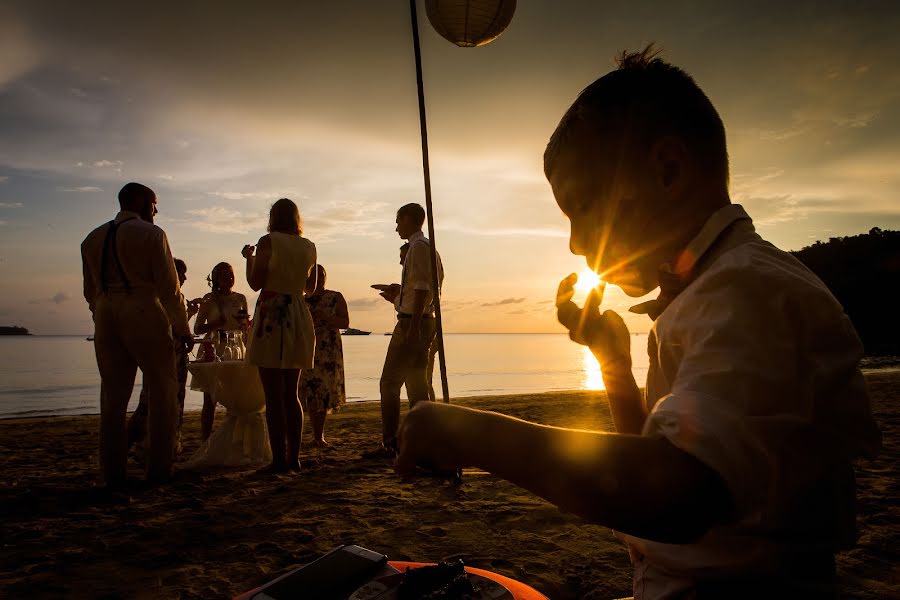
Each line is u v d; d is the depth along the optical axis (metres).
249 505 3.78
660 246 0.73
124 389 4.36
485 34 3.25
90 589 2.50
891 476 4.23
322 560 1.42
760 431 0.53
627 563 2.71
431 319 5.13
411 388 5.23
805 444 0.58
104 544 3.05
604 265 0.76
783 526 0.61
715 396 0.54
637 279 0.76
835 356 0.58
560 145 0.77
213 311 5.96
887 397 9.33
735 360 0.55
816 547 0.63
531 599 1.33
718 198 0.73
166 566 2.75
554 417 8.16
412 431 0.67
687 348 0.61
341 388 6.28
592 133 0.74
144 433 5.23
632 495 0.52
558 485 0.56
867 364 23.17
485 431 0.62
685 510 0.50
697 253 0.70
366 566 1.38
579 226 0.78
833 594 0.67
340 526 3.30
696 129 0.72
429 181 3.70
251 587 2.51
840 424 0.60
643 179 0.72
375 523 3.35
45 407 14.53
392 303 5.45
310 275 5.20
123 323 4.24
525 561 2.75
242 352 5.93
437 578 1.27
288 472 4.77
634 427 0.99
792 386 0.55
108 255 4.22
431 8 3.21
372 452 5.39
